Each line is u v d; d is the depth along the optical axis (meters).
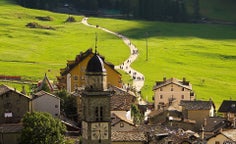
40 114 195.50
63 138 195.12
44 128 191.12
